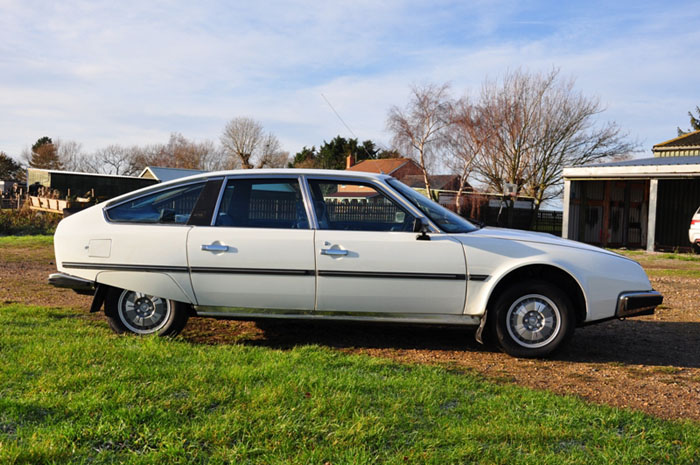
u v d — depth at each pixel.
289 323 6.39
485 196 37.03
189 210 5.29
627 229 26.33
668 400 4.09
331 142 77.38
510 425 3.29
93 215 5.40
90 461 2.74
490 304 5.12
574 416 3.50
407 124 37.31
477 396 3.88
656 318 7.22
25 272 10.25
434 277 5.01
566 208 23.53
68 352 4.40
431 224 5.12
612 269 5.08
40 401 3.37
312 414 3.29
